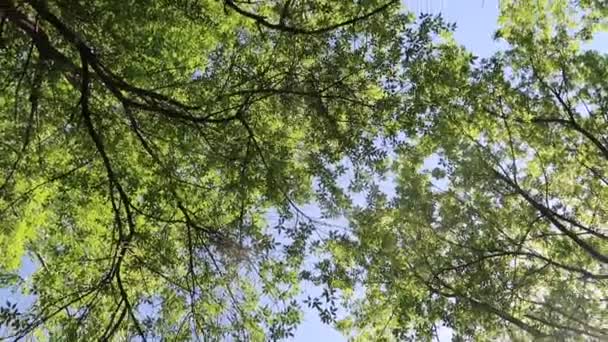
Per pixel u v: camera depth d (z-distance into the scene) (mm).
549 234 10172
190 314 9031
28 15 8281
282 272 9305
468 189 10312
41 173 8906
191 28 8609
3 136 8414
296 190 9414
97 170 9359
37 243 10055
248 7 9617
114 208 8656
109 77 8266
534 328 9438
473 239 10094
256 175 8922
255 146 8625
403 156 9734
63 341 8070
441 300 9711
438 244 10164
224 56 9242
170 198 9125
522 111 10703
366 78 9055
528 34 11180
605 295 10102
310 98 9086
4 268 9492
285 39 9023
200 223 9422
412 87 8992
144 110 8797
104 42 8156
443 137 9188
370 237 9586
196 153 8938
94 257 9859
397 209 9930
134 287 9586
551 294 9602
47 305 8180
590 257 10211
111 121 8938
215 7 9148
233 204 9352
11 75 8125
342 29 8891
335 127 9297
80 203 9383
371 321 10695
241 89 8953
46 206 9672
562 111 10992
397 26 8836
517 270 10180
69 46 8633
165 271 9469
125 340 8758
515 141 11273
